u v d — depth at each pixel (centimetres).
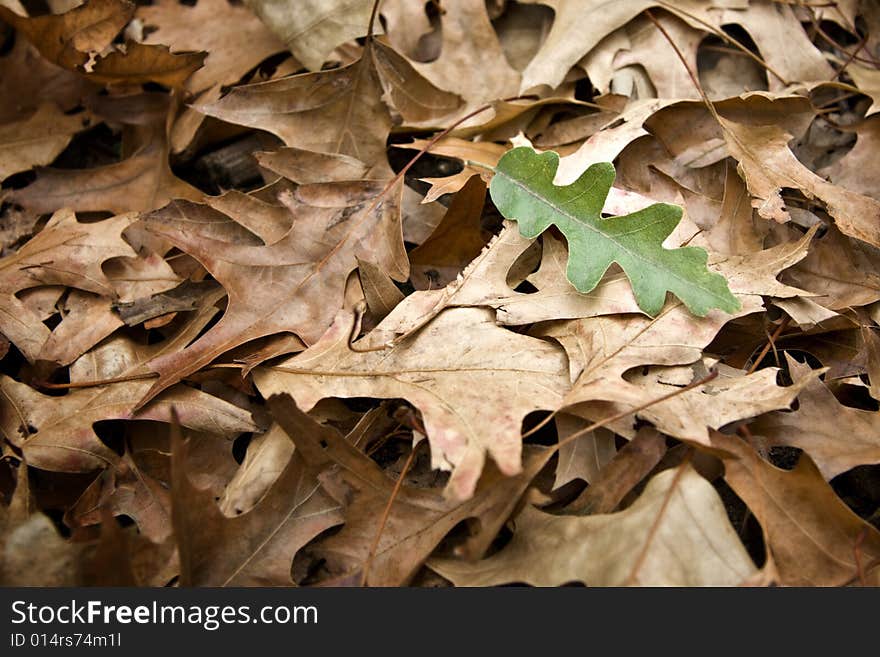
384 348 70
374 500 68
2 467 71
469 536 68
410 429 71
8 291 73
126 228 75
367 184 74
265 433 71
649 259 69
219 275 72
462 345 70
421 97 77
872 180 76
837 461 68
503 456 66
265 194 75
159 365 70
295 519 68
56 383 73
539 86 78
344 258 73
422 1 79
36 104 80
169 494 70
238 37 81
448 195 77
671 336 69
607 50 78
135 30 81
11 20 76
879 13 81
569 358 69
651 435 68
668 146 76
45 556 66
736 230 74
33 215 77
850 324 72
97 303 73
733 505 70
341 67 75
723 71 80
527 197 71
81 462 70
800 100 75
